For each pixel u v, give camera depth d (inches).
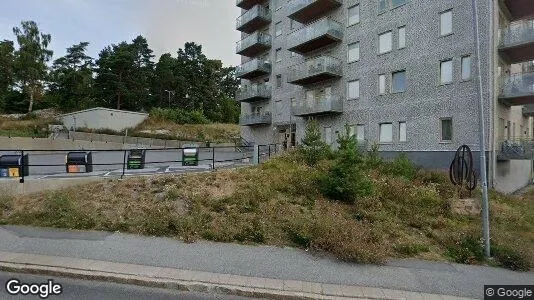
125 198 386.3
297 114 1042.1
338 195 430.6
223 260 266.1
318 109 962.1
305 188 446.0
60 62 2396.7
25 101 2080.5
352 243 289.4
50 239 293.6
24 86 2068.2
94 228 326.3
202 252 279.7
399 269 271.6
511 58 739.4
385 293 228.5
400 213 409.4
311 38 978.7
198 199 383.2
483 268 287.0
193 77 2640.3
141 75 2345.0
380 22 866.1
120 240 297.4
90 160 550.9
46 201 373.7
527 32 664.4
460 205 446.0
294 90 1139.3
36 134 1401.3
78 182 443.5
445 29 735.7
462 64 706.2
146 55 2578.7
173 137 1584.6
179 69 2593.5
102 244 286.2
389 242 322.3
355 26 933.8
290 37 1069.8
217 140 1646.2
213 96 2723.9
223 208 370.0
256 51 1326.3
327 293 223.3
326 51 1019.9
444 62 737.6
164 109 2062.0
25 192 412.5
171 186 419.2
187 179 459.8
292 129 1132.5
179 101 2534.5
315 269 259.8
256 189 427.2
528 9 743.7
